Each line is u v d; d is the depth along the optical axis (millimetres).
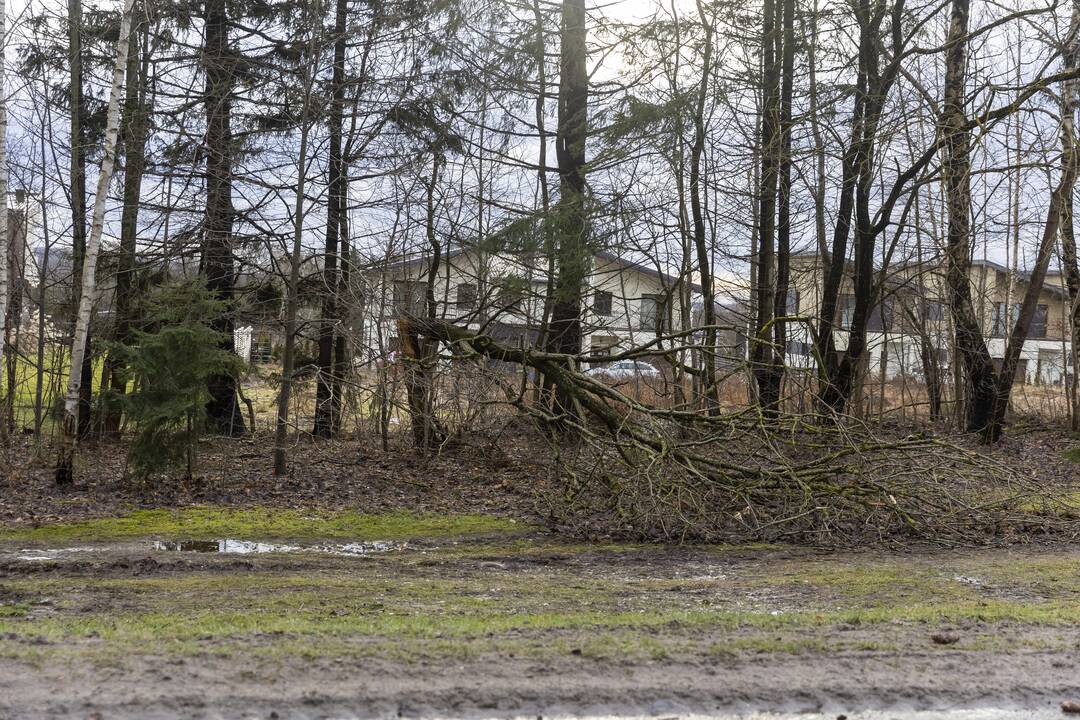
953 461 13688
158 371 14086
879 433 19328
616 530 12930
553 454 15328
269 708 4504
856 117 19281
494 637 6004
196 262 21562
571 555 11344
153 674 4906
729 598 8625
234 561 10234
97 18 18500
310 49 17219
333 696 4684
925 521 13164
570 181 19953
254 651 5395
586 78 19984
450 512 14023
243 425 21812
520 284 17250
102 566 9805
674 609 7980
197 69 18859
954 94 19844
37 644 5555
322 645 5594
